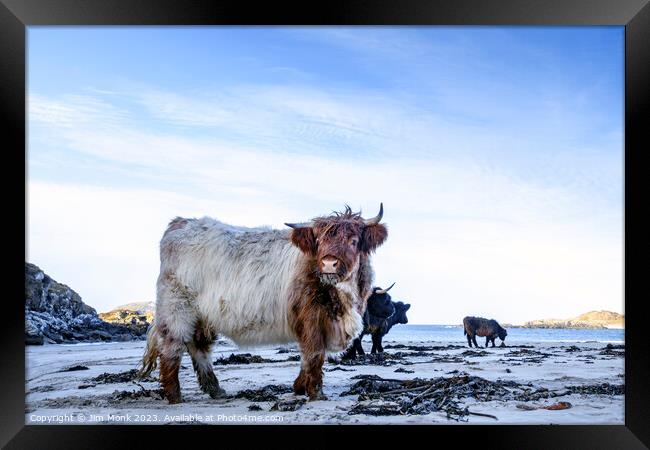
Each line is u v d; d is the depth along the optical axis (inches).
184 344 140.9
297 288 133.2
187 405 139.5
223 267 136.5
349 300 133.6
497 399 147.9
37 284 382.0
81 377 189.5
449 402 143.4
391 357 238.4
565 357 264.4
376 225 135.8
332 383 167.2
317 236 131.3
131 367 215.3
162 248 140.0
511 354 278.5
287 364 224.5
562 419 130.9
